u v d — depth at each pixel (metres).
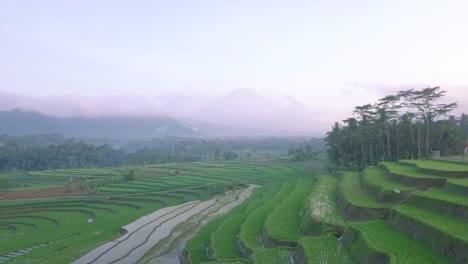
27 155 176.62
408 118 93.50
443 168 47.56
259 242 40.25
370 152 98.00
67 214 82.56
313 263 27.66
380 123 95.56
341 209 44.56
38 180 131.62
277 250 34.38
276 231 40.75
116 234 56.09
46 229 68.19
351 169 95.88
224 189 98.19
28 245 55.12
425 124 92.31
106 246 48.03
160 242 49.00
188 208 75.31
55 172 148.12
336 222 38.84
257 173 128.62
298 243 33.22
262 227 47.03
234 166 153.00
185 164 169.25
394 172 50.47
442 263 23.30
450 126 90.50
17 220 77.44
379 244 27.30
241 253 38.97
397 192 40.06
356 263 27.59
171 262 40.56
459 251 23.45
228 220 55.06
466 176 42.06
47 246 51.44
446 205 31.22
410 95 90.88
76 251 46.12
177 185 108.81
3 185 110.81
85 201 92.88
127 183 113.62
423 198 34.31
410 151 92.94
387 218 34.81
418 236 28.41
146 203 91.31
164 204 88.88
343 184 58.31
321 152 175.00
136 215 71.38
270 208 58.97
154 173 135.38
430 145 91.44
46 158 177.88
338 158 106.88
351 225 33.16
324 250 30.48
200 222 60.81
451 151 89.81
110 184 112.69
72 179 128.50
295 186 81.19
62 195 99.50
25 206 87.38
